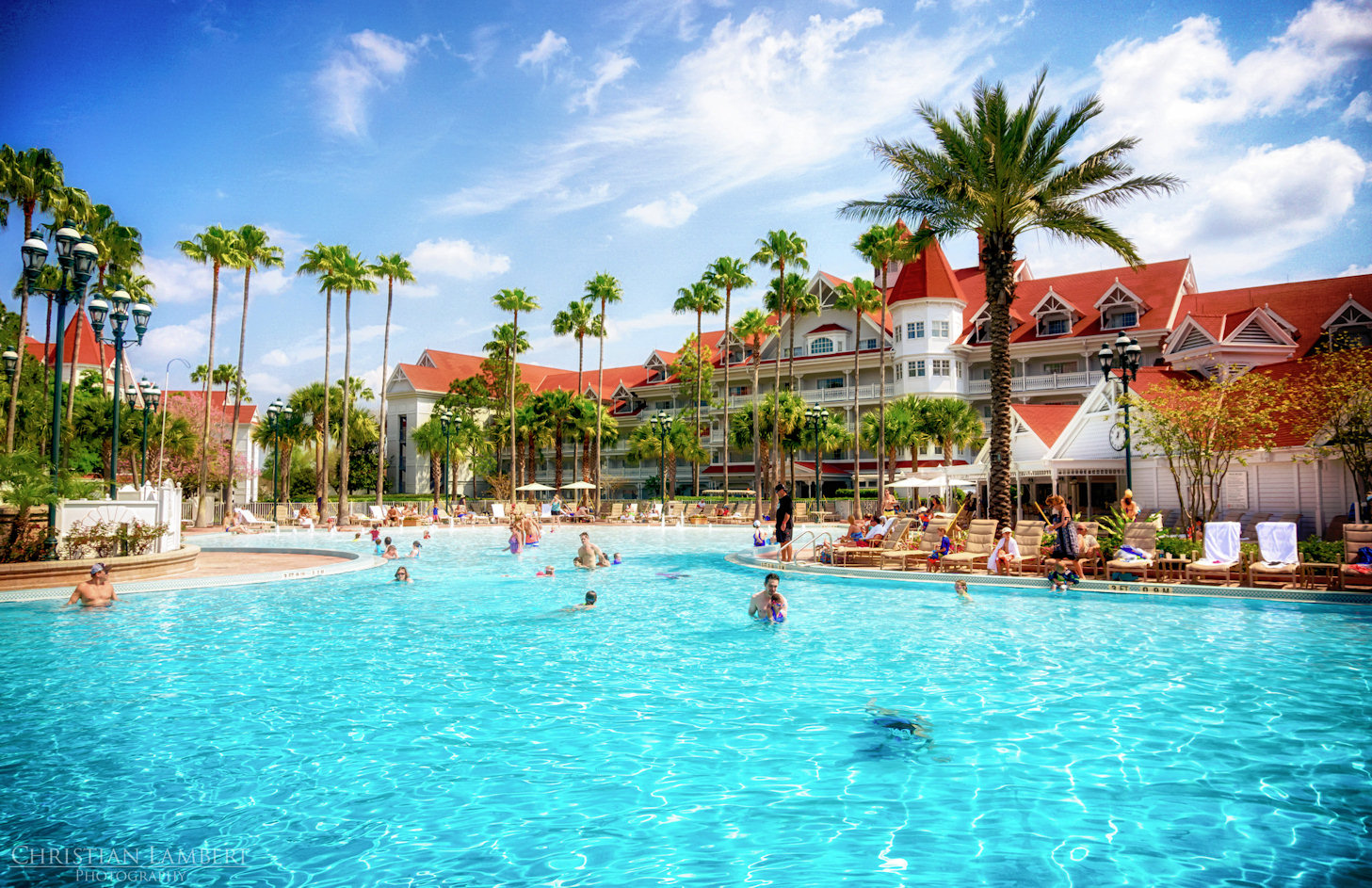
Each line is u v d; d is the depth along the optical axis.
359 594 16.33
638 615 13.48
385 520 51.56
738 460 71.50
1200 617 12.74
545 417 65.88
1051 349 56.53
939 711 7.36
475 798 5.39
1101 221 21.70
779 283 56.12
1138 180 21.39
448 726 6.98
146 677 8.86
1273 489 22.98
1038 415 30.48
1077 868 4.30
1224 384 21.38
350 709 7.54
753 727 6.91
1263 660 9.41
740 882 4.18
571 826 4.92
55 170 34.97
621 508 57.09
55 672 9.09
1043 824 4.88
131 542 18.45
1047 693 7.97
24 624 12.48
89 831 4.86
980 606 14.26
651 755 6.20
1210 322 31.67
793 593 16.30
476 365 92.00
